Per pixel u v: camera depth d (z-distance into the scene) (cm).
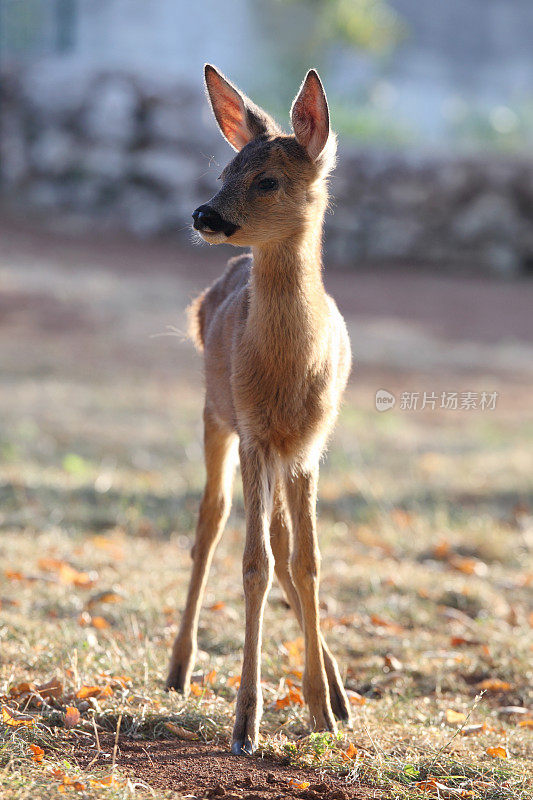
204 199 3372
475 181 3444
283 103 4522
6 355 2188
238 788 571
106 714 663
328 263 3372
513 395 2162
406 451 1697
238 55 4809
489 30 7225
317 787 577
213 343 766
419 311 2905
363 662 868
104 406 1878
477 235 3428
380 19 5544
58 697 686
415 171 3428
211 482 777
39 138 3428
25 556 1073
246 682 642
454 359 2431
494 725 746
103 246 3188
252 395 687
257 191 681
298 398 684
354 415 1919
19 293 2592
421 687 834
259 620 654
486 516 1345
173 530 1268
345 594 1045
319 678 671
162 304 2658
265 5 4888
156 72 3547
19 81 3469
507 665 870
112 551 1124
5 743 586
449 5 7156
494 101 6519
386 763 616
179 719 665
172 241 3331
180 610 934
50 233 3228
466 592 1057
